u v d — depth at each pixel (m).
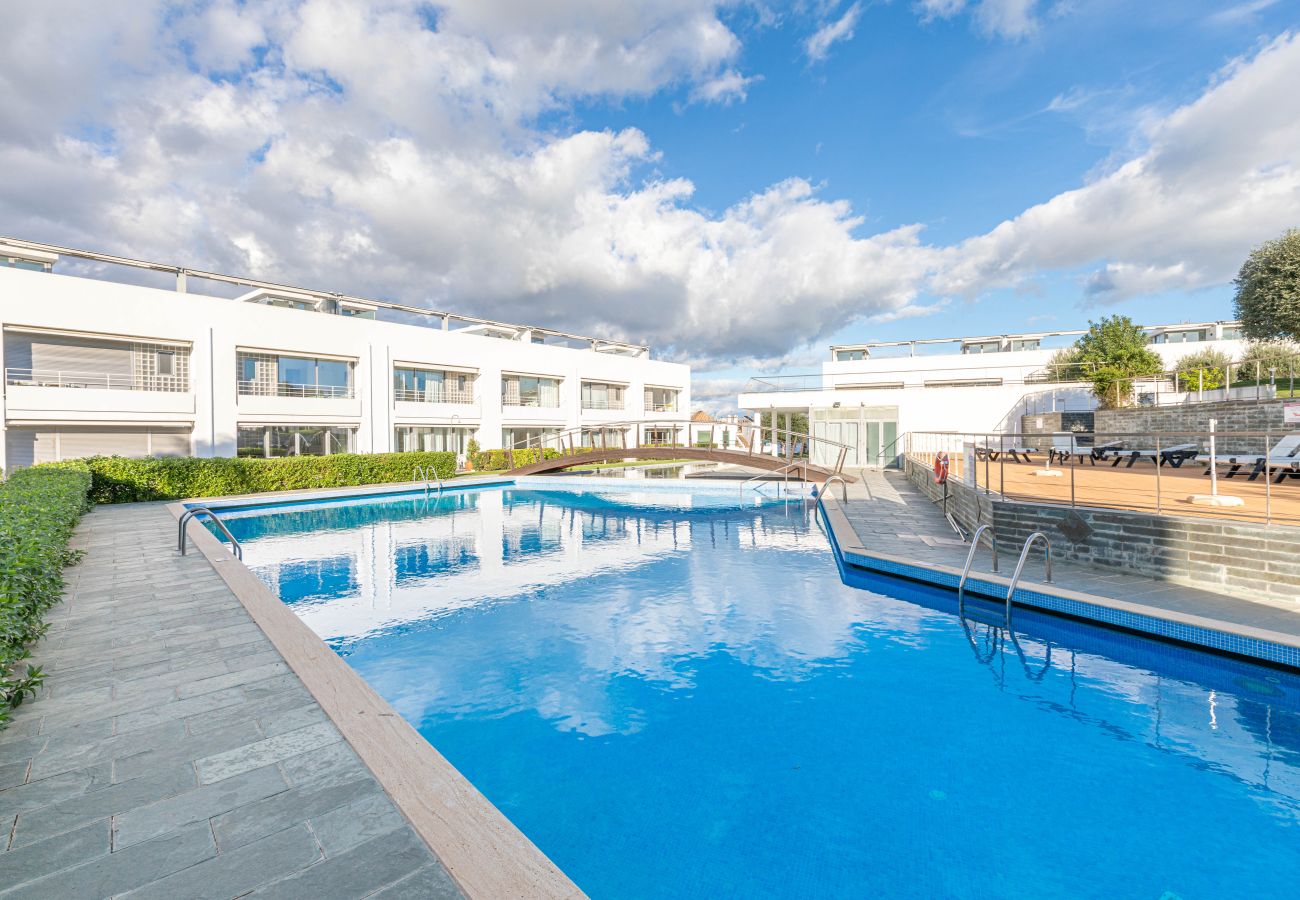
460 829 2.25
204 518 13.13
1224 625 4.90
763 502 17.16
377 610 7.04
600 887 2.73
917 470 16.67
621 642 5.96
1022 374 27.72
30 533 4.58
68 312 16.64
